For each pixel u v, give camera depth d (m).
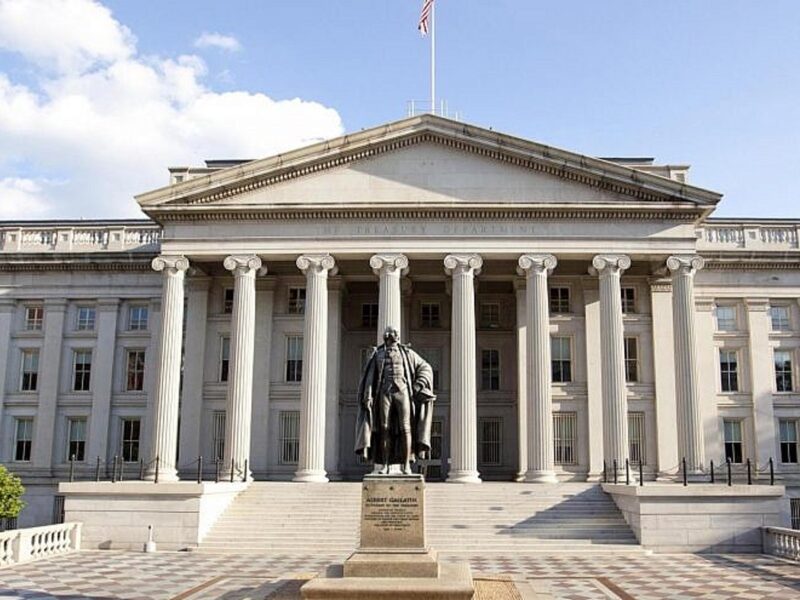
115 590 21.30
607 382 41.12
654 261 44.44
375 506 15.66
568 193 43.03
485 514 34.31
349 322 50.06
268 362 46.94
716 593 21.11
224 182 43.19
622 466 40.12
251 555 30.03
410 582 14.55
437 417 49.09
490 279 47.62
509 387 49.34
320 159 43.53
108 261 51.09
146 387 50.25
